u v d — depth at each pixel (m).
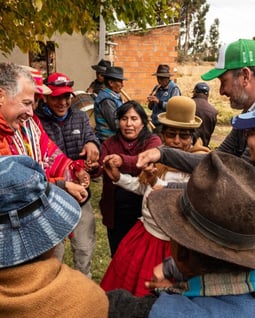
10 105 1.95
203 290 1.01
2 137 2.00
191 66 23.12
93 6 3.86
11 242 0.96
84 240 2.91
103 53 7.90
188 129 2.42
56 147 2.51
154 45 11.77
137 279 2.07
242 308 0.98
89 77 9.47
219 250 0.99
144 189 2.34
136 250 2.11
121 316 1.11
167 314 0.97
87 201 2.89
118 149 2.75
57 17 3.69
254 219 0.96
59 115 2.78
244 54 2.19
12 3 3.81
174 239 1.03
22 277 0.94
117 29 11.85
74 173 2.53
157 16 4.44
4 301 0.89
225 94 2.32
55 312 0.92
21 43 4.16
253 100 2.22
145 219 2.13
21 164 1.01
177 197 1.22
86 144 2.79
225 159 1.09
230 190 0.97
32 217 0.99
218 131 12.26
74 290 0.96
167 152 2.04
